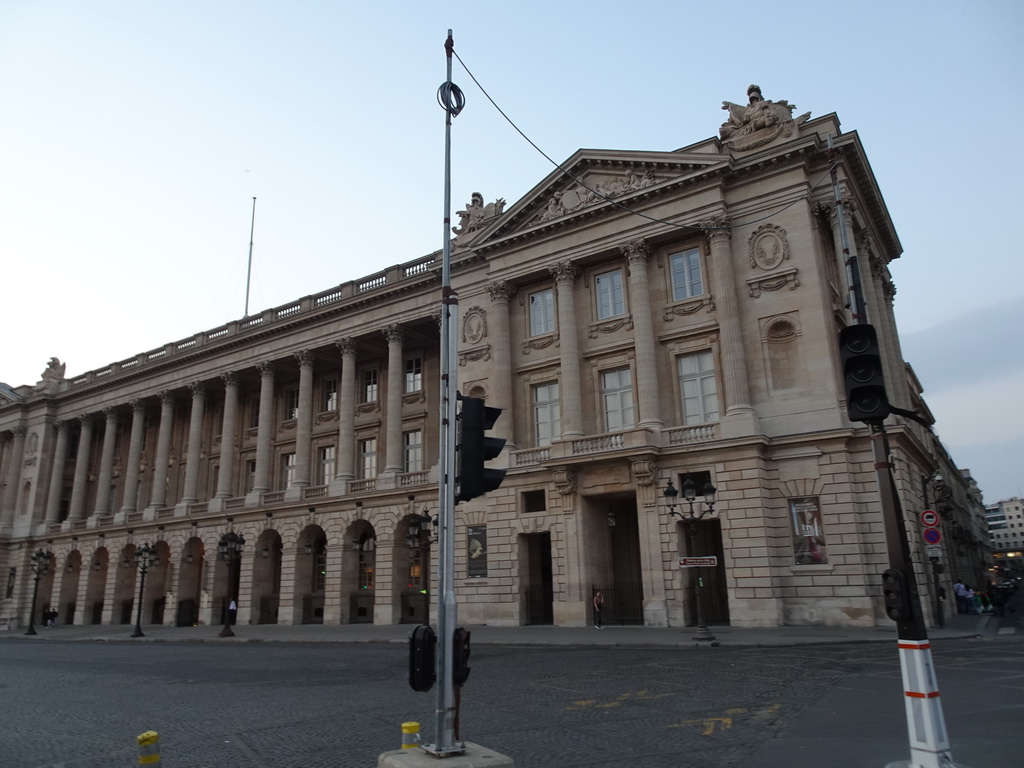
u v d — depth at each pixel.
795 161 33.56
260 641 36.91
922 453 35.06
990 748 9.35
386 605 43.47
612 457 33.75
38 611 67.31
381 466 49.62
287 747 11.14
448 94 12.48
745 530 30.78
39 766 10.46
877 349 9.19
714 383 34.41
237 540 41.94
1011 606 49.94
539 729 11.73
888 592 8.47
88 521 64.44
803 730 10.89
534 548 38.06
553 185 39.56
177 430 64.44
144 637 42.72
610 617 35.16
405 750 8.02
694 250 36.19
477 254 42.41
